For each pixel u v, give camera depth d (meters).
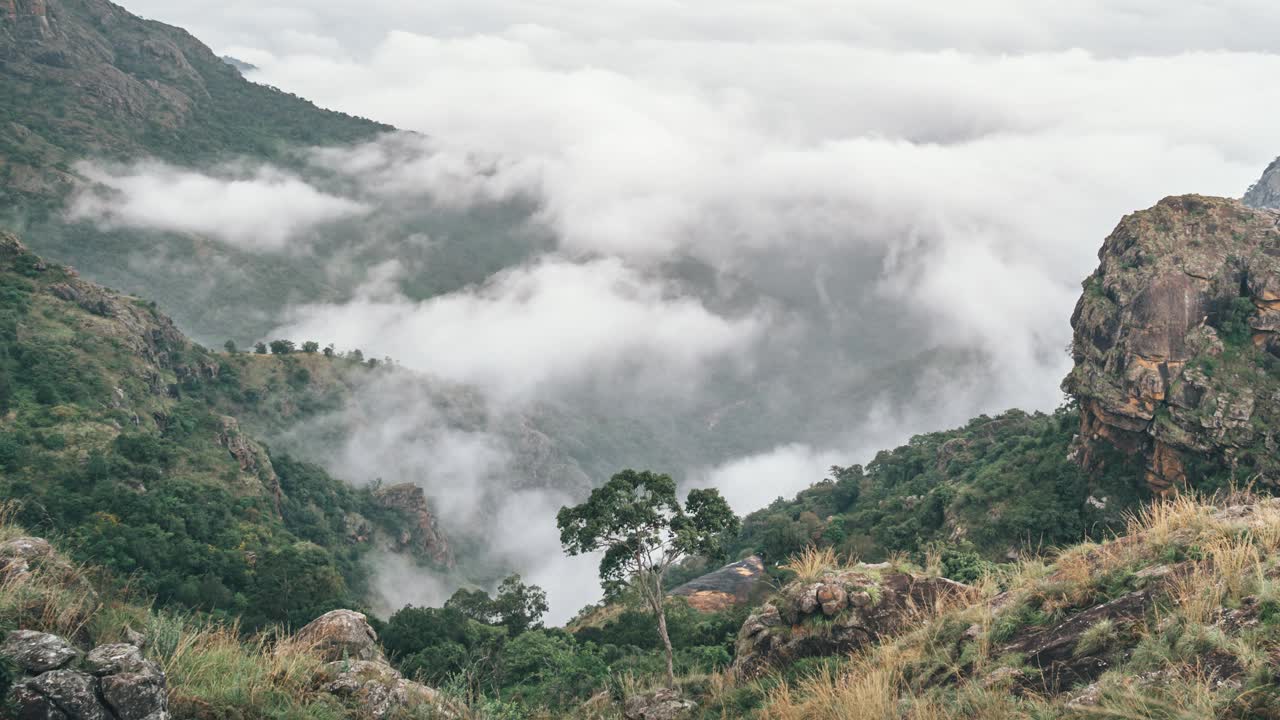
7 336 115.38
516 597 80.25
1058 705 6.73
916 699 8.40
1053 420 96.44
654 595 28.81
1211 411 67.75
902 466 127.44
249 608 71.69
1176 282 74.31
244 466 132.75
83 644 6.65
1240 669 6.03
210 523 93.50
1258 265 73.50
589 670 38.69
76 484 87.81
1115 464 74.38
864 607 13.38
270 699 7.27
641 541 28.94
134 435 105.19
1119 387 73.50
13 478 83.38
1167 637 6.85
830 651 13.23
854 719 8.54
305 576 78.31
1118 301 77.31
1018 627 8.99
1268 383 68.31
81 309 137.25
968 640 9.32
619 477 29.02
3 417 96.31
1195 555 8.23
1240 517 8.85
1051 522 72.69
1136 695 6.22
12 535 8.15
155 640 7.19
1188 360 71.69
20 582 6.68
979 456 109.88
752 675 14.16
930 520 87.44
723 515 29.50
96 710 5.50
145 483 96.38
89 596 7.42
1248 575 7.17
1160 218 81.38
